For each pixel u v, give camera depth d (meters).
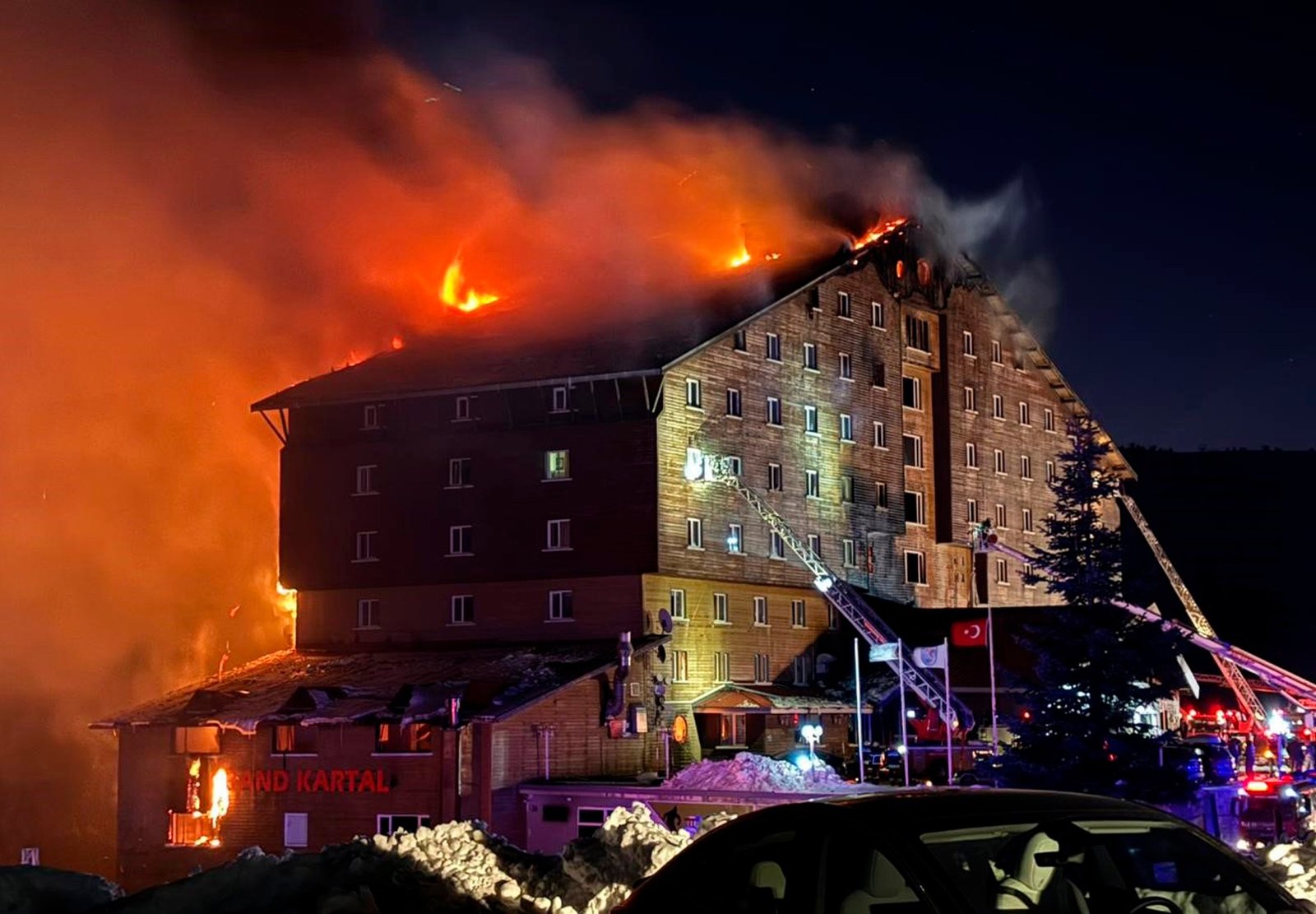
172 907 12.34
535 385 67.88
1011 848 7.72
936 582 85.69
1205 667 95.31
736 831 8.50
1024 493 94.00
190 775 63.56
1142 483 151.38
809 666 75.12
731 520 70.50
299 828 61.06
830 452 77.62
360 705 60.84
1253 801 42.31
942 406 87.62
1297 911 7.47
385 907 12.95
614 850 14.70
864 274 82.19
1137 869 7.81
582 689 62.00
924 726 71.12
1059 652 54.12
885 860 7.70
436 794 58.47
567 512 67.62
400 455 72.06
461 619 69.69
